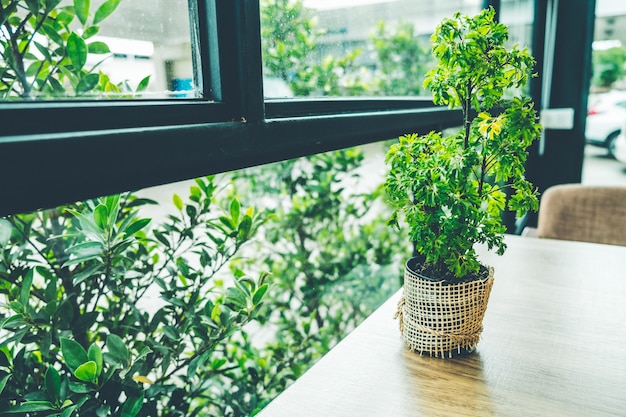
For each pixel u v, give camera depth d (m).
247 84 0.79
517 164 0.76
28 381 0.81
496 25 0.77
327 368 0.84
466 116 0.84
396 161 0.82
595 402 0.73
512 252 1.42
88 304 0.92
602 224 1.78
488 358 0.86
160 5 0.79
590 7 3.01
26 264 0.85
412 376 0.81
